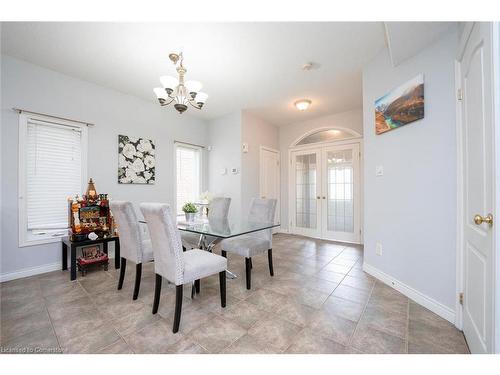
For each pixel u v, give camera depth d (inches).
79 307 73.8
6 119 96.7
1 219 95.7
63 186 112.6
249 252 89.4
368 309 72.3
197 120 180.7
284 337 58.6
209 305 75.4
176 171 164.4
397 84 85.5
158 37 85.1
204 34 83.6
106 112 127.3
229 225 99.7
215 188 182.4
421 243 75.2
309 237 188.5
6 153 96.7
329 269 110.1
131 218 79.0
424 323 64.3
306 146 194.1
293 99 148.6
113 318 67.4
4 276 95.2
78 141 117.7
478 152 47.9
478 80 47.4
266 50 94.2
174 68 107.9
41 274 103.3
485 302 43.8
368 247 103.7
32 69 103.0
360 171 165.3
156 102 150.1
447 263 66.6
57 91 110.1
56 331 61.1
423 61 74.3
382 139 93.9
